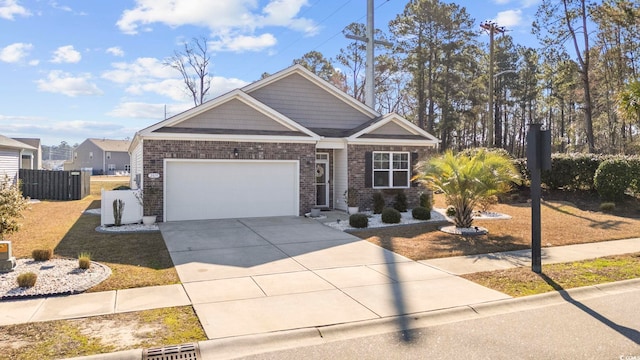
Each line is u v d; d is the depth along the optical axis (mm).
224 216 14648
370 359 4508
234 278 7566
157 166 13648
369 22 21734
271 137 14977
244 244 10547
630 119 11555
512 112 53344
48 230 12328
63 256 8992
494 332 5230
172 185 13977
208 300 6340
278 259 9078
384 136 17188
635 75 26594
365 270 8227
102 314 5703
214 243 10617
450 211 14820
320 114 18391
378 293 6754
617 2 24391
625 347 4734
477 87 40469
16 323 5344
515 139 58938
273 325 5367
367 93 21812
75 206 19141
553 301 6504
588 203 17734
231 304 6176
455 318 5781
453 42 37594
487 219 14664
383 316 5734
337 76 43656
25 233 11766
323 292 6797
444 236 11797
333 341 5023
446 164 12492
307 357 4570
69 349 4602
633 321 5566
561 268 8273
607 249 10117
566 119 49312
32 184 23188
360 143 16719
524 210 16797
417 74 38344
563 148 48062
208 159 14273
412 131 17938
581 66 28016
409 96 44125
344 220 14484
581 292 6918
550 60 28391
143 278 7441
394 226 13422
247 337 4980
